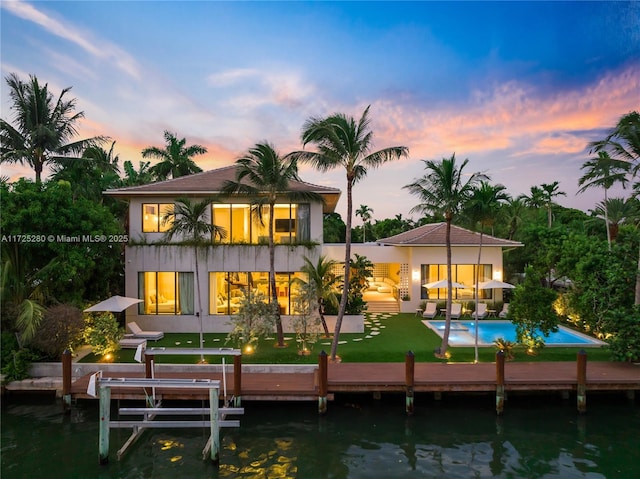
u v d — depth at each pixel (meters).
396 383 13.42
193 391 13.20
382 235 61.56
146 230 21.94
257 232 22.00
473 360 16.28
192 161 41.03
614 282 17.91
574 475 9.77
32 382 14.56
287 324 21.61
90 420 12.97
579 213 42.72
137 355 12.70
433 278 26.73
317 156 15.70
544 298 16.73
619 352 15.43
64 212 17.62
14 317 15.45
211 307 21.78
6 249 17.23
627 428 12.30
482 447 11.18
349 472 9.91
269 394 13.09
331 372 14.64
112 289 23.20
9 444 11.45
